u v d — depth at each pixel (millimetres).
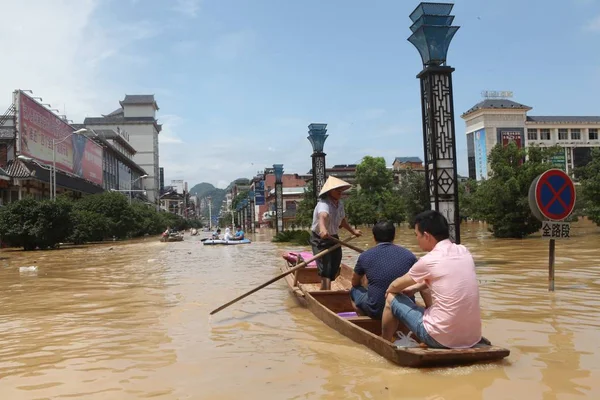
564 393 3057
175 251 22391
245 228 73375
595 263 10336
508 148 22031
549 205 6688
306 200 50156
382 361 3885
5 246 30875
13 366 4121
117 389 3455
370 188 55906
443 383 3297
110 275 11445
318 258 6781
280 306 6602
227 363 4008
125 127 102688
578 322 5020
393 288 4145
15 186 33719
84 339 5039
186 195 169625
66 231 28078
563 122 64688
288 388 3344
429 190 10359
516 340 4371
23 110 33469
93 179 51000
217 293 7926
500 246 16281
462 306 3697
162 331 5301
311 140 21703
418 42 10492
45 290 8992
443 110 10156
